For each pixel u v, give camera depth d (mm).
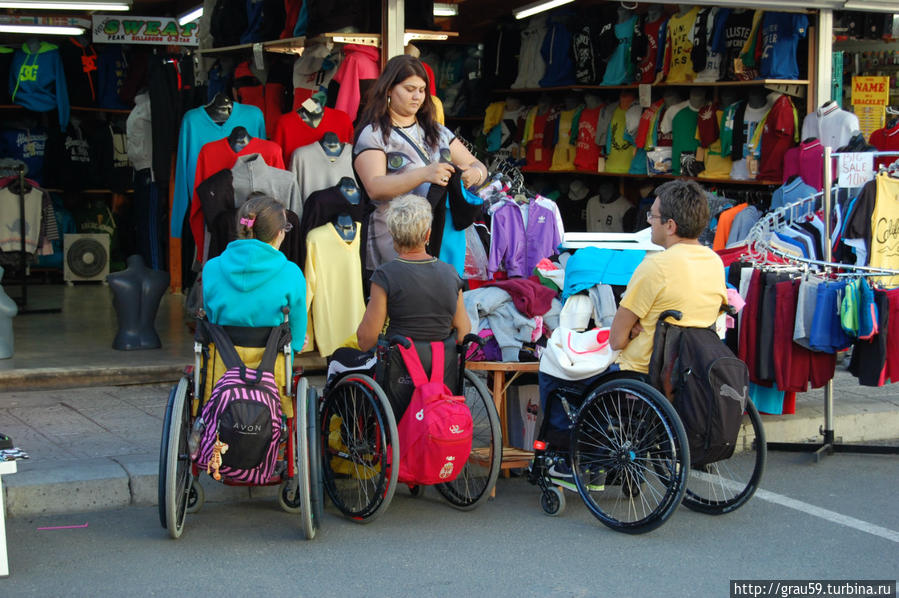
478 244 7012
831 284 6062
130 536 4793
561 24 12062
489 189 7113
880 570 4430
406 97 5801
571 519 5160
